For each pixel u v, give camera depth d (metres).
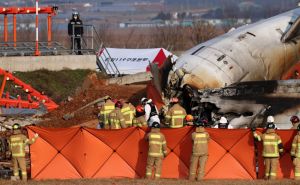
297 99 105.31
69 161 87.19
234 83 104.81
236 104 104.62
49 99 150.38
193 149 85.19
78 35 179.12
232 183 83.38
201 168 85.38
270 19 121.12
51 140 86.94
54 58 173.00
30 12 176.50
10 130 103.81
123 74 183.88
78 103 135.38
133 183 83.12
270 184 82.94
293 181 84.31
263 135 86.00
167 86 106.94
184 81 106.44
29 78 166.38
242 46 113.00
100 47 186.50
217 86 107.81
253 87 104.62
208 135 85.69
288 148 87.06
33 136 86.81
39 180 85.94
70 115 126.06
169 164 87.06
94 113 127.38
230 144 86.88
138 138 87.00
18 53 174.25
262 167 87.00
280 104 105.12
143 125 97.31
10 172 88.69
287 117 105.31
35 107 141.12
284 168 87.31
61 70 173.38
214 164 86.88
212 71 108.25
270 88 105.00
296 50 117.19
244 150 86.88
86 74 173.75
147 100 103.38
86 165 87.19
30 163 86.88
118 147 87.25
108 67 183.75
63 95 159.38
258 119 105.00
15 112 136.12
